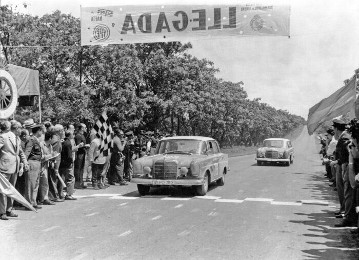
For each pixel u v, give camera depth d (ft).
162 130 111.65
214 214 27.86
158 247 19.16
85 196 36.09
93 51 70.13
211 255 17.87
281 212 28.73
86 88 68.23
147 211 28.84
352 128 22.21
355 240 20.70
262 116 292.81
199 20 39.01
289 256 17.75
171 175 35.86
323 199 35.14
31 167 28.81
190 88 91.61
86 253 18.02
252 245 19.62
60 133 33.19
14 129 26.32
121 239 20.66
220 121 146.82
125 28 39.96
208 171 39.17
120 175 45.16
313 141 371.76
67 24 74.59
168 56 91.61
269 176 56.59
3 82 41.09
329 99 41.70
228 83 169.78
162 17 39.32
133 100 73.00
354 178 22.04
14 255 17.56
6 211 26.23
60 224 24.13
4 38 73.10
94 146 41.14
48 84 71.10
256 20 38.09
